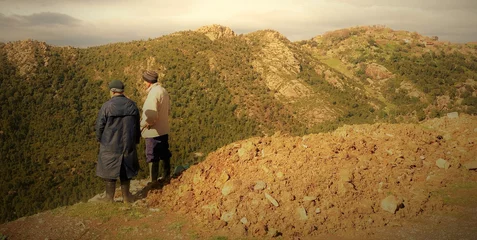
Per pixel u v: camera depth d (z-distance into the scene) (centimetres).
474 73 12144
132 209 467
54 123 8594
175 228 407
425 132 641
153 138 558
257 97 10450
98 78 10781
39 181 6594
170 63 10988
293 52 13562
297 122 9694
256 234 380
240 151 564
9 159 7162
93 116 9250
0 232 398
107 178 489
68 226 410
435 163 527
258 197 433
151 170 582
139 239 383
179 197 493
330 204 418
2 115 8344
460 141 603
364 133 664
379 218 397
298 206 414
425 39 16062
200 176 520
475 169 497
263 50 13388
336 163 505
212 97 9944
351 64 14900
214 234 388
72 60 11056
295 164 502
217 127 8662
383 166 507
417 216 400
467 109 9906
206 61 11669
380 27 17638
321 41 18000
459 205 414
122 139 488
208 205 448
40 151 7588
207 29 13888
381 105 11162
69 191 6309
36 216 438
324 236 374
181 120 8906
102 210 454
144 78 550
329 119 9881
